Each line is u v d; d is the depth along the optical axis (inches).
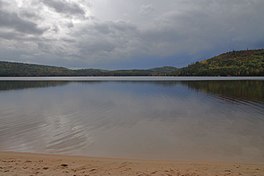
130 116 642.8
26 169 269.1
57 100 1055.0
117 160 311.4
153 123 551.5
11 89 1765.5
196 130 480.4
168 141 406.6
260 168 278.1
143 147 374.3
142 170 269.4
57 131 476.4
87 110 757.3
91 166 283.0
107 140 412.8
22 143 394.9
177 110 741.3
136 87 1907.0
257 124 529.7
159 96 1184.2
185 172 262.7
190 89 1620.3
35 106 858.1
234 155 335.9
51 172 259.6
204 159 321.1
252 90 1435.8
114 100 1041.5
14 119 606.2
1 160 304.8
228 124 533.0
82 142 400.5
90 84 2482.8
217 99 1023.6
